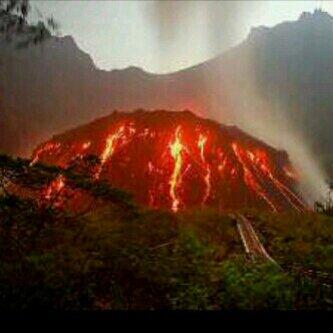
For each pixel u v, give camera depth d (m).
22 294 6.84
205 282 8.47
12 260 8.03
